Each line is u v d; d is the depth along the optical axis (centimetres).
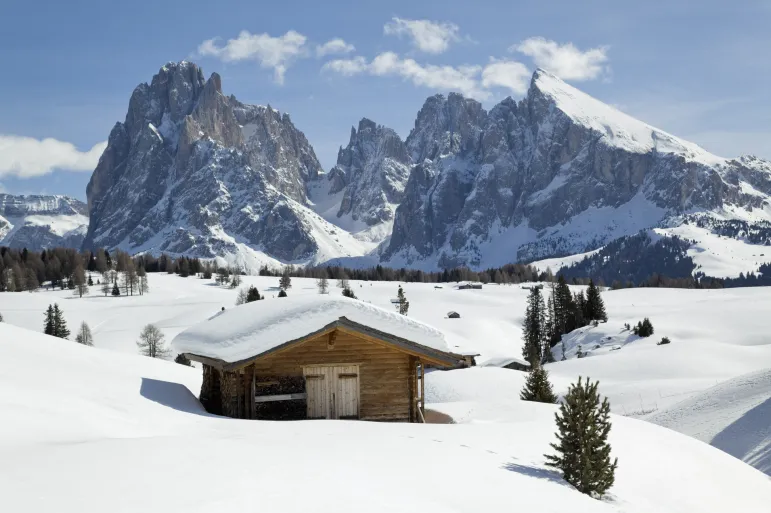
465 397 6875
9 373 2392
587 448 1928
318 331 2934
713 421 4975
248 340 2995
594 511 1689
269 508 1237
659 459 2434
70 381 2530
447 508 1429
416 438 2178
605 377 8925
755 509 2198
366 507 1309
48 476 1361
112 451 1627
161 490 1295
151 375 3381
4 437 1731
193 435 2128
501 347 18575
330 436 2125
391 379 3077
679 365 9006
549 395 4334
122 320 19550
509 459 2059
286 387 2959
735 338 13638
